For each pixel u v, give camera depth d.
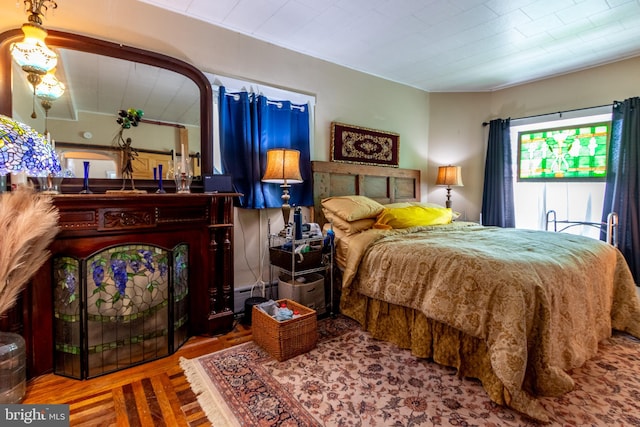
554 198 3.78
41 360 1.75
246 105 2.68
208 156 2.48
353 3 2.29
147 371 1.82
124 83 2.17
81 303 1.74
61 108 1.98
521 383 1.45
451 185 4.04
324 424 1.40
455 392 1.63
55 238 1.70
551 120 3.70
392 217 2.83
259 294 2.83
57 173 1.77
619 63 3.27
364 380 1.73
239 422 1.40
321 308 2.60
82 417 1.43
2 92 1.80
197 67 2.46
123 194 1.83
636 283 3.07
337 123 3.32
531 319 1.55
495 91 4.19
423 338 1.96
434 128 4.29
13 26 1.85
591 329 1.93
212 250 2.26
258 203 2.72
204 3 2.27
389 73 3.66
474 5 2.33
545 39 2.86
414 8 2.36
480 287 1.68
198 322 2.28
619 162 3.17
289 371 1.82
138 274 1.92
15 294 1.43
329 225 2.94
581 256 2.05
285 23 2.55
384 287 2.19
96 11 2.06
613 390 1.64
